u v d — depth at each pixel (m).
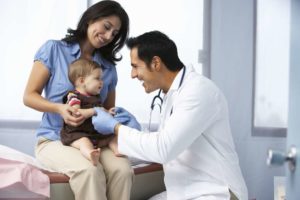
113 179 1.34
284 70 1.98
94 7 1.56
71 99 1.41
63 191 1.31
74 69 1.47
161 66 1.30
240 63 1.99
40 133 1.53
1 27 1.95
